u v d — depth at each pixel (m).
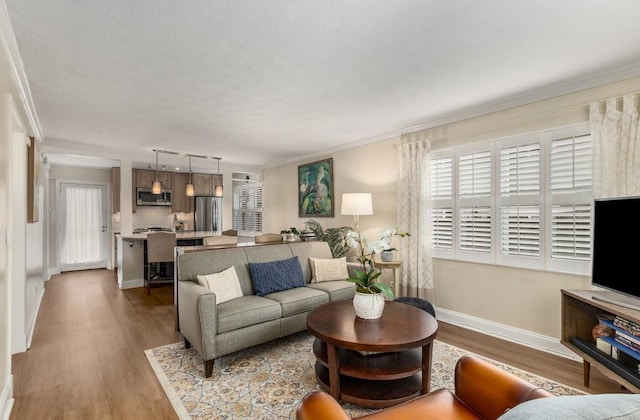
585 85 2.59
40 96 2.88
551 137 2.86
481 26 1.85
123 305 4.21
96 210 7.05
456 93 2.90
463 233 3.52
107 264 7.12
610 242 2.16
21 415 1.90
